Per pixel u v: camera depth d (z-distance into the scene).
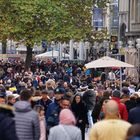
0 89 32.69
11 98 23.61
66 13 73.94
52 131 16.77
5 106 13.78
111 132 15.27
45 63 82.25
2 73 63.12
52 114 23.28
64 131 16.69
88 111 27.83
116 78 56.09
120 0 91.75
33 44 73.62
